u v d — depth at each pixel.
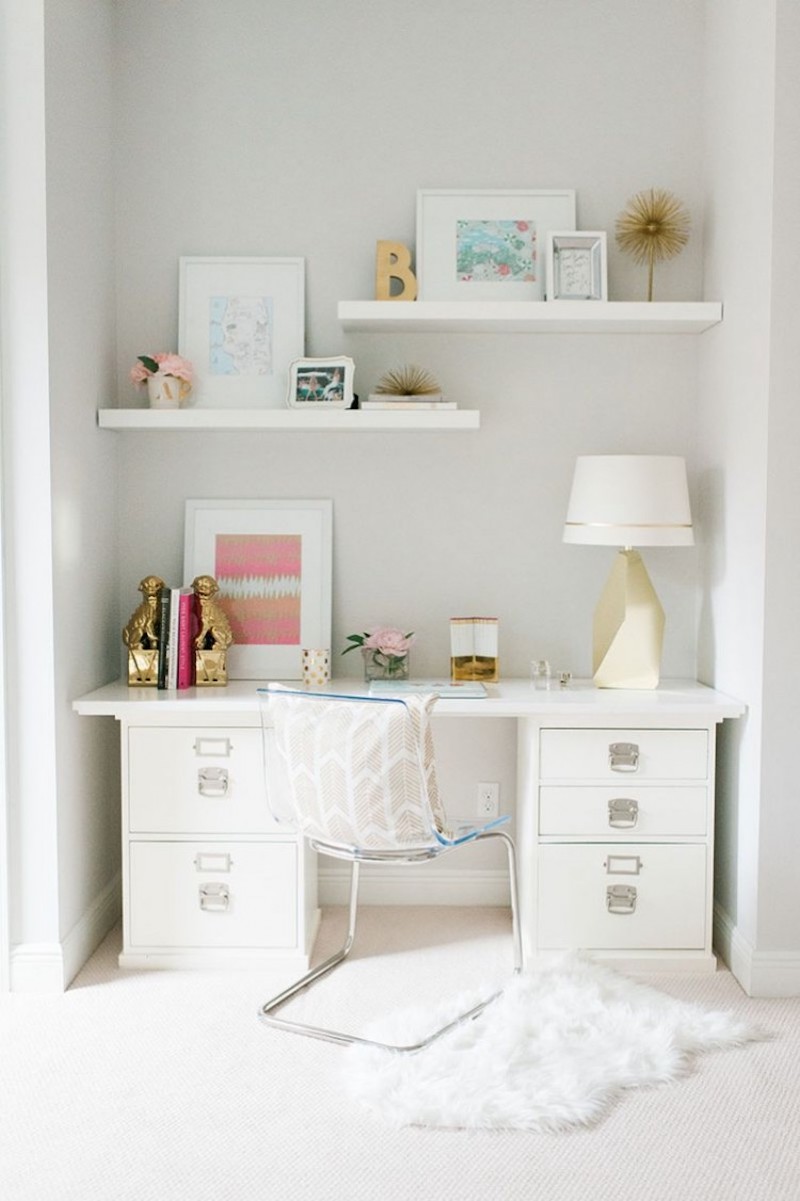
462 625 3.04
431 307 2.90
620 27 3.09
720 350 2.92
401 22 3.10
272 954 2.75
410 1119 2.02
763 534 2.56
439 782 3.22
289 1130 2.00
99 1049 2.32
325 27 3.10
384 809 2.24
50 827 2.61
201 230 3.13
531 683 3.04
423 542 3.18
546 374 3.15
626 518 2.80
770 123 2.51
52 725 2.60
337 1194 1.81
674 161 3.11
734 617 2.79
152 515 3.18
